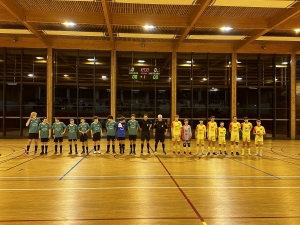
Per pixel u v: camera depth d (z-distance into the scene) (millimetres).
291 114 20078
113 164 9586
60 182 6875
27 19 14062
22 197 5562
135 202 5270
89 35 16984
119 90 19766
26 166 9055
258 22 14898
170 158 11125
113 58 19359
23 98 19344
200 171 8414
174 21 14758
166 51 19719
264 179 7359
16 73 19312
